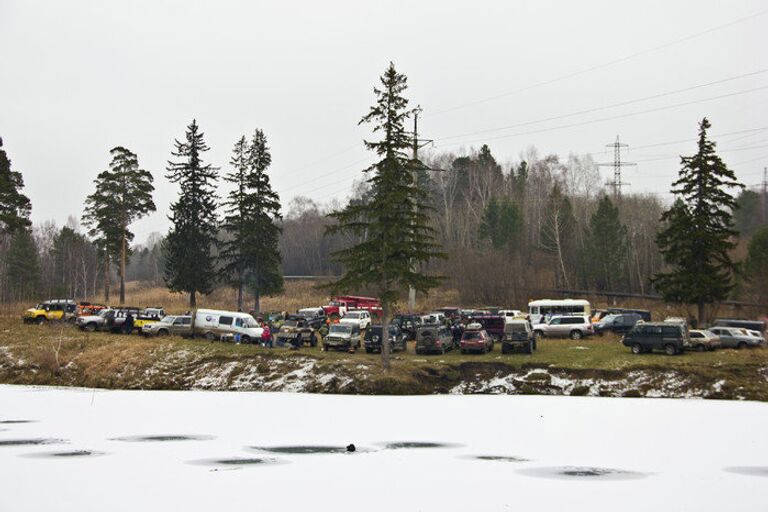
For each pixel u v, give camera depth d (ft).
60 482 74.74
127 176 304.30
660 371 156.15
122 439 98.94
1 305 288.30
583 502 68.23
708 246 206.80
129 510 65.10
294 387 159.74
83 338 199.21
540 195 471.21
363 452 90.74
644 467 82.58
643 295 324.60
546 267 389.19
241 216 276.62
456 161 504.84
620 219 433.48
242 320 201.16
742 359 163.53
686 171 210.79
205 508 65.87
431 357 178.70
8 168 269.44
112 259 319.68
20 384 173.58
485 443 96.84
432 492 71.72
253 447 93.76
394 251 164.55
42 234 647.56
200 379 168.35
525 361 167.12
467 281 349.82
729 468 82.02
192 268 277.85
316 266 550.77
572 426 110.01
